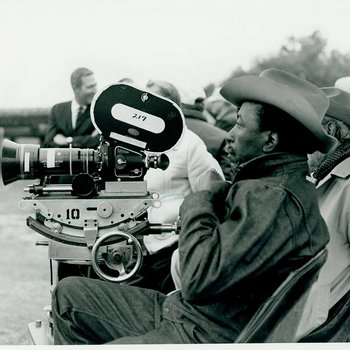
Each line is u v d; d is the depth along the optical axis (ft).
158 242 20.03
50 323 19.52
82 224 17.44
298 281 18.19
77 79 21.25
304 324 19.16
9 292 26.22
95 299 18.78
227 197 18.20
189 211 17.69
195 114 20.80
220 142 20.45
